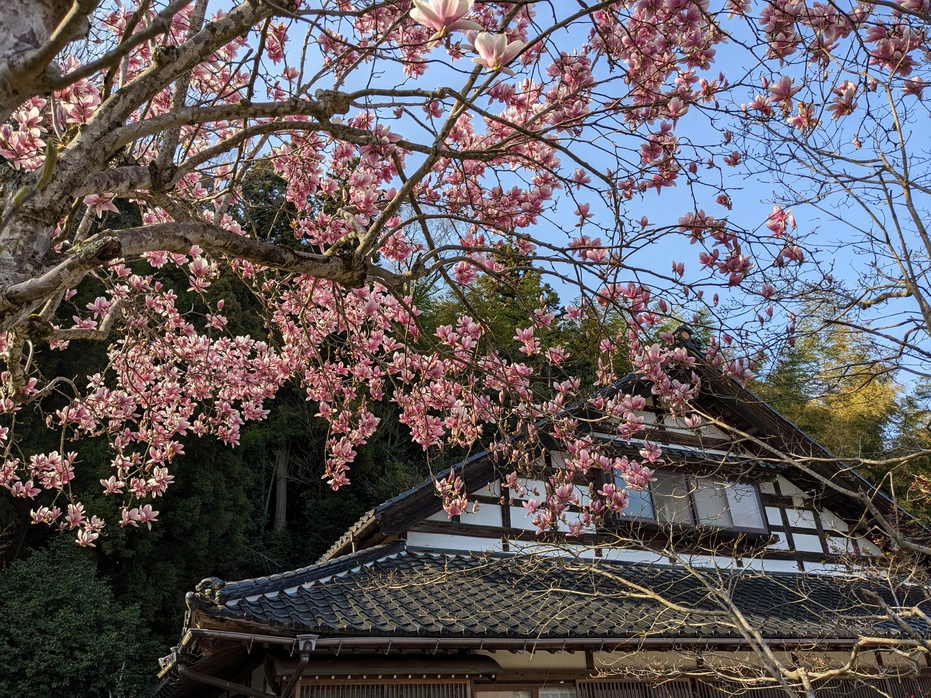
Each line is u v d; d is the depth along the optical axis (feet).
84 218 10.61
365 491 52.08
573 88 11.82
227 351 18.84
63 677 29.27
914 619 27.35
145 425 17.66
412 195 9.24
